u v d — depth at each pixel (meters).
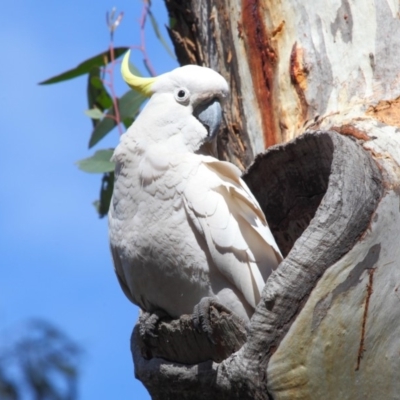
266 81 9.93
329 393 7.30
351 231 7.45
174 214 8.59
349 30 9.28
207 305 7.86
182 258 8.53
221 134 10.44
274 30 9.84
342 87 9.17
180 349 8.17
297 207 9.46
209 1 10.91
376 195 7.66
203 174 8.68
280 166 8.97
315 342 7.29
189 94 9.27
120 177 8.98
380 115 8.62
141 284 8.85
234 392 7.49
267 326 7.30
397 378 7.32
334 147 7.88
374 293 7.38
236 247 8.41
